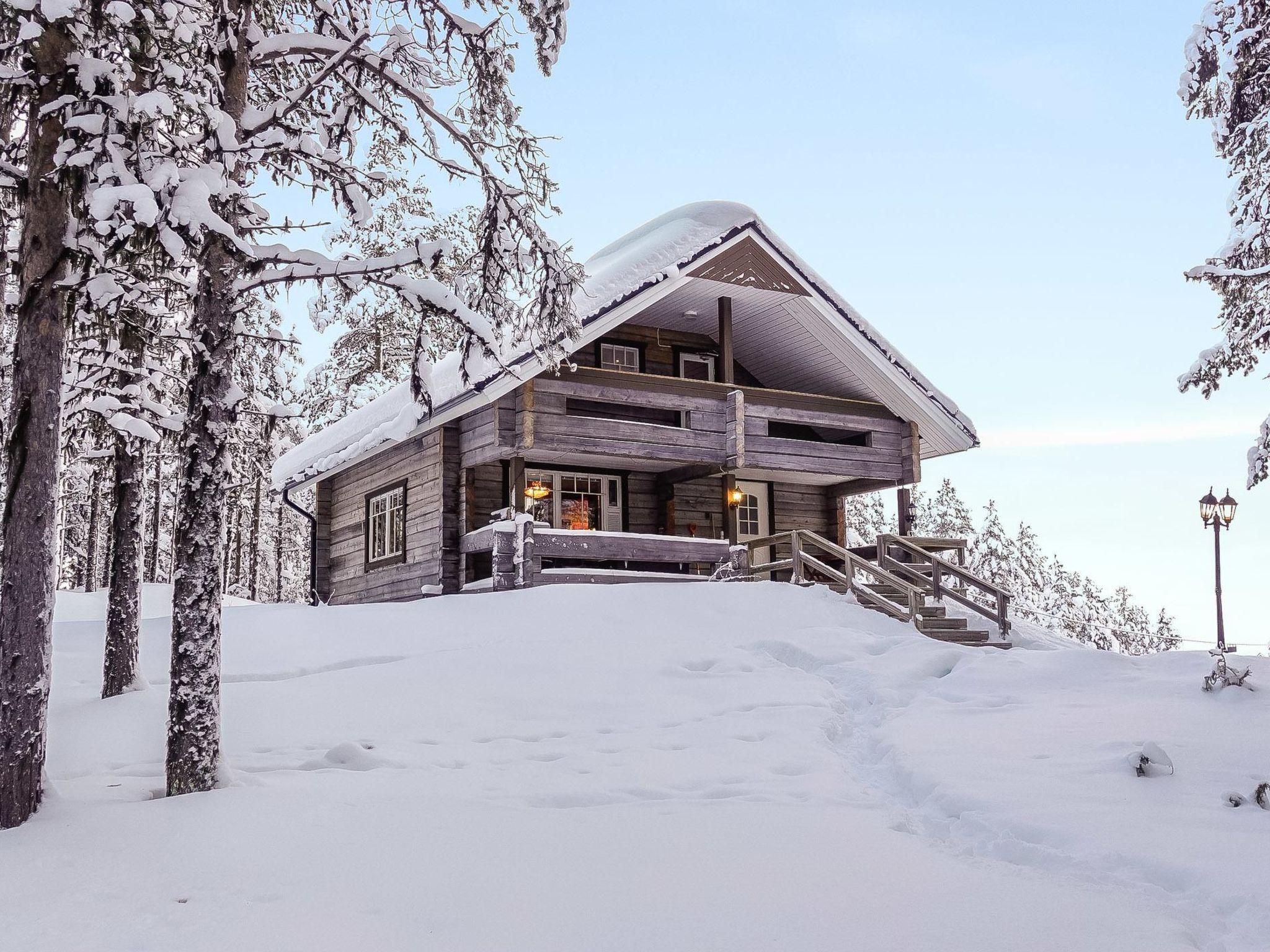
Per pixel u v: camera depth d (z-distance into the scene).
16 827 5.75
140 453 10.16
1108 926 4.13
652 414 19.16
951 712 9.36
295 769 7.51
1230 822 5.64
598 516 19.38
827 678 11.25
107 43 6.74
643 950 3.90
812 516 22.03
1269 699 8.90
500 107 9.35
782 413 18.48
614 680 10.45
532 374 15.27
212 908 4.43
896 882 4.71
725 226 17.33
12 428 6.31
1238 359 16.70
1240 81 15.05
